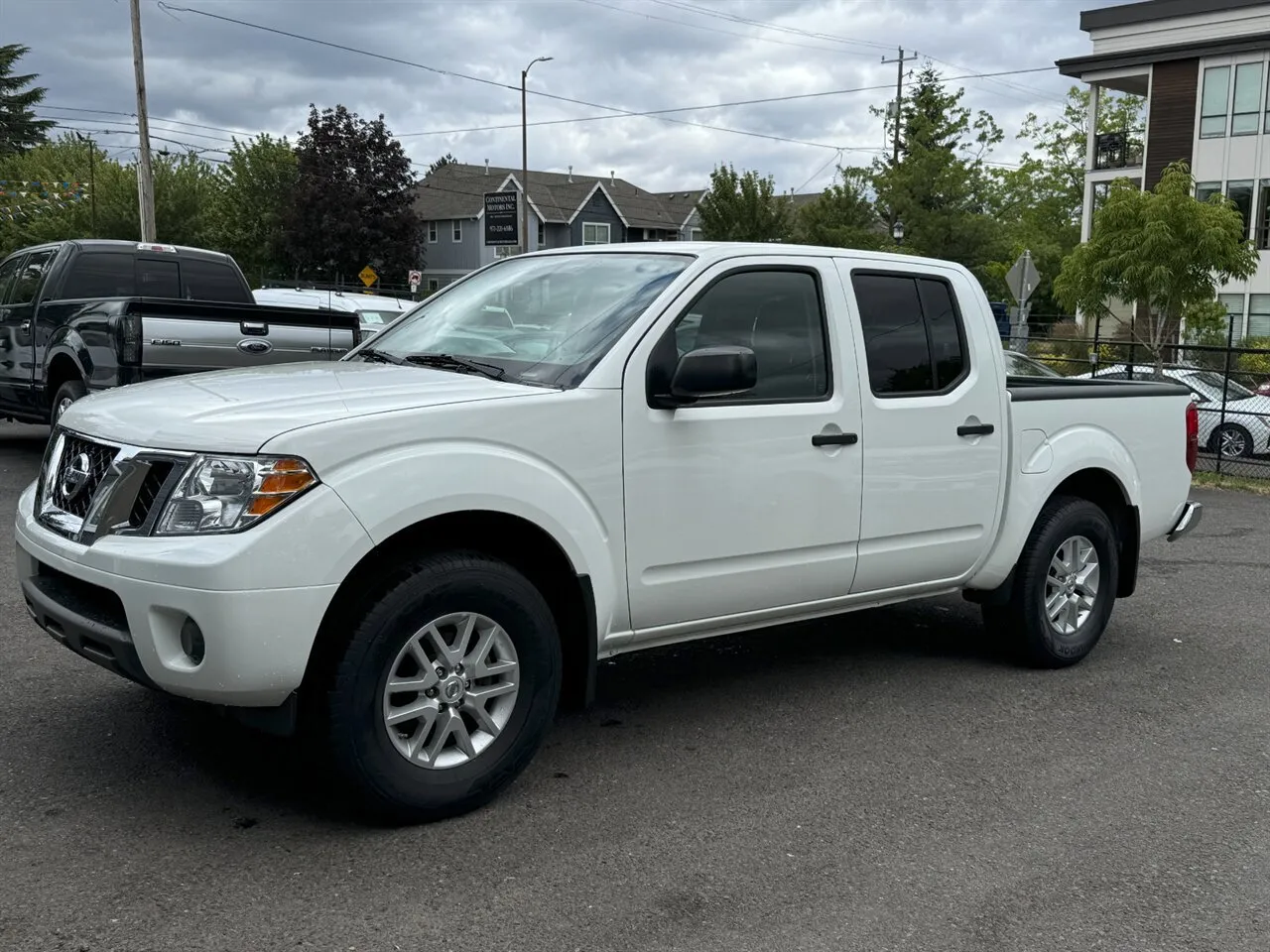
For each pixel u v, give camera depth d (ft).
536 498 12.18
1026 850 11.98
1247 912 10.80
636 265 14.67
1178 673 18.75
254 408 11.42
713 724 15.56
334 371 13.69
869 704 16.61
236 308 27.94
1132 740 15.46
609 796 12.99
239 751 13.75
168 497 10.84
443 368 13.91
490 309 15.25
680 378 12.81
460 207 206.69
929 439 16.14
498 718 12.37
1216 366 53.01
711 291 14.10
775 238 162.81
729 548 14.06
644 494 13.21
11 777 12.80
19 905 10.08
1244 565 28.30
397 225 170.91
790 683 17.53
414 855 11.34
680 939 9.96
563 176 225.15
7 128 225.35
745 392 14.28
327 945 9.65
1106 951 10.04
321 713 11.21
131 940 9.60
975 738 15.33
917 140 140.05
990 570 17.53
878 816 12.70
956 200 138.10
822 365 15.08
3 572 22.08
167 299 27.30
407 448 11.39
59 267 33.45
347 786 11.44
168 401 12.05
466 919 10.16
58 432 13.10
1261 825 12.78
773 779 13.66
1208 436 50.80
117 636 11.02
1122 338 79.66
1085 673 18.60
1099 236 61.52
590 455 12.70
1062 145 178.40
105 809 12.09
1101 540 18.79
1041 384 20.31
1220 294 106.63
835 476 15.03
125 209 166.09
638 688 17.12
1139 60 110.73
